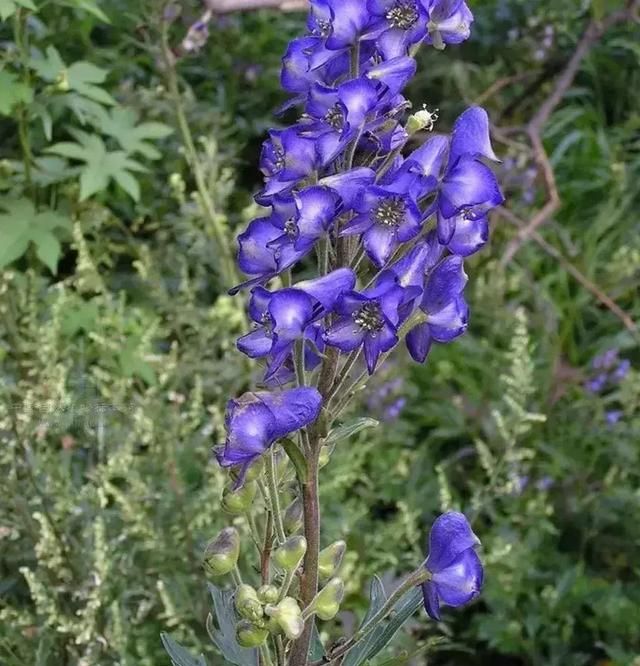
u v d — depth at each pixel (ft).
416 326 1.50
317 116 1.46
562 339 4.04
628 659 2.87
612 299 4.18
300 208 1.39
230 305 3.17
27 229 2.91
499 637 2.95
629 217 4.72
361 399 3.41
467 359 3.89
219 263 3.38
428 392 3.82
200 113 4.19
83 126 3.91
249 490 1.54
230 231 3.67
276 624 1.45
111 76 4.44
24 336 3.05
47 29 4.24
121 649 2.29
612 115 5.63
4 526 2.51
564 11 5.24
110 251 3.91
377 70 1.42
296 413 1.41
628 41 5.24
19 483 2.49
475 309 4.05
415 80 5.04
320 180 1.42
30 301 2.90
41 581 2.46
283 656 1.55
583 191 4.85
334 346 1.40
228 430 1.40
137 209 3.74
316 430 1.49
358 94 1.40
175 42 4.69
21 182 3.14
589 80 5.56
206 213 3.34
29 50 3.04
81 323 2.99
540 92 5.09
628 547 3.34
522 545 3.12
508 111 5.08
